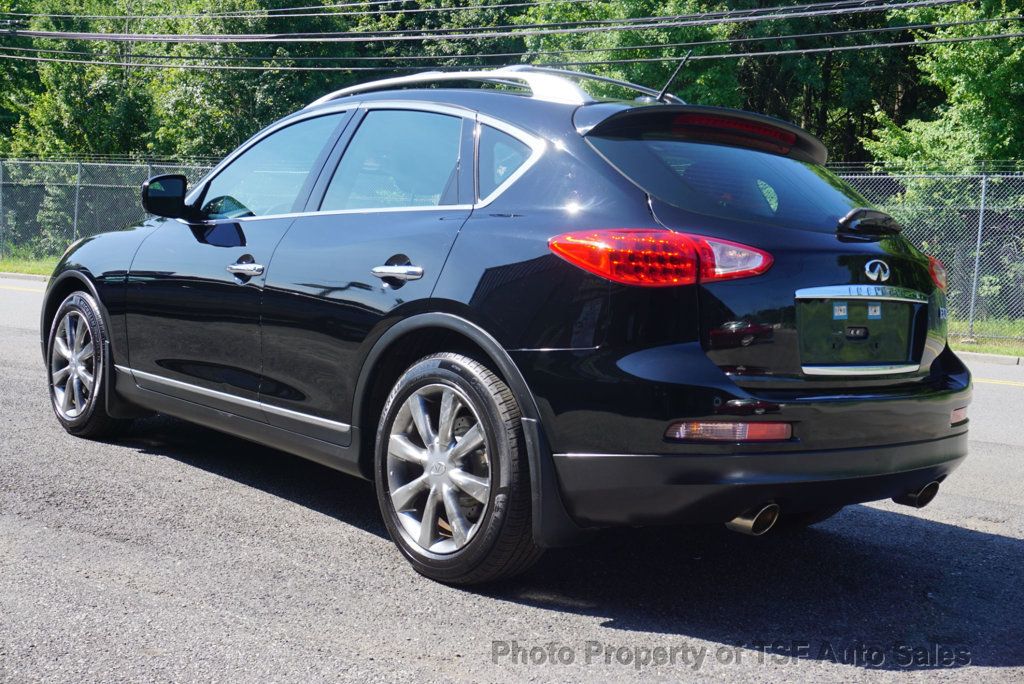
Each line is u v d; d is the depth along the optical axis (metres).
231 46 34.72
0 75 40.12
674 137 3.54
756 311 3.14
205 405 4.57
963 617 3.44
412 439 3.67
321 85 36.00
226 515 4.17
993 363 13.96
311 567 3.61
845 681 2.87
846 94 37.81
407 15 44.06
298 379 4.05
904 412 3.37
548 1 27.11
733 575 3.78
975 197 17.34
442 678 2.76
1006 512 4.89
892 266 3.48
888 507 4.90
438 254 3.57
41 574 3.41
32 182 23.25
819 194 3.63
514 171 3.56
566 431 3.20
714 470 3.05
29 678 2.65
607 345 3.13
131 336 4.96
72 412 5.38
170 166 22.50
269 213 4.39
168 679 2.68
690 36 29.58
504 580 3.58
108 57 34.78
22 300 14.73
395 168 3.98
